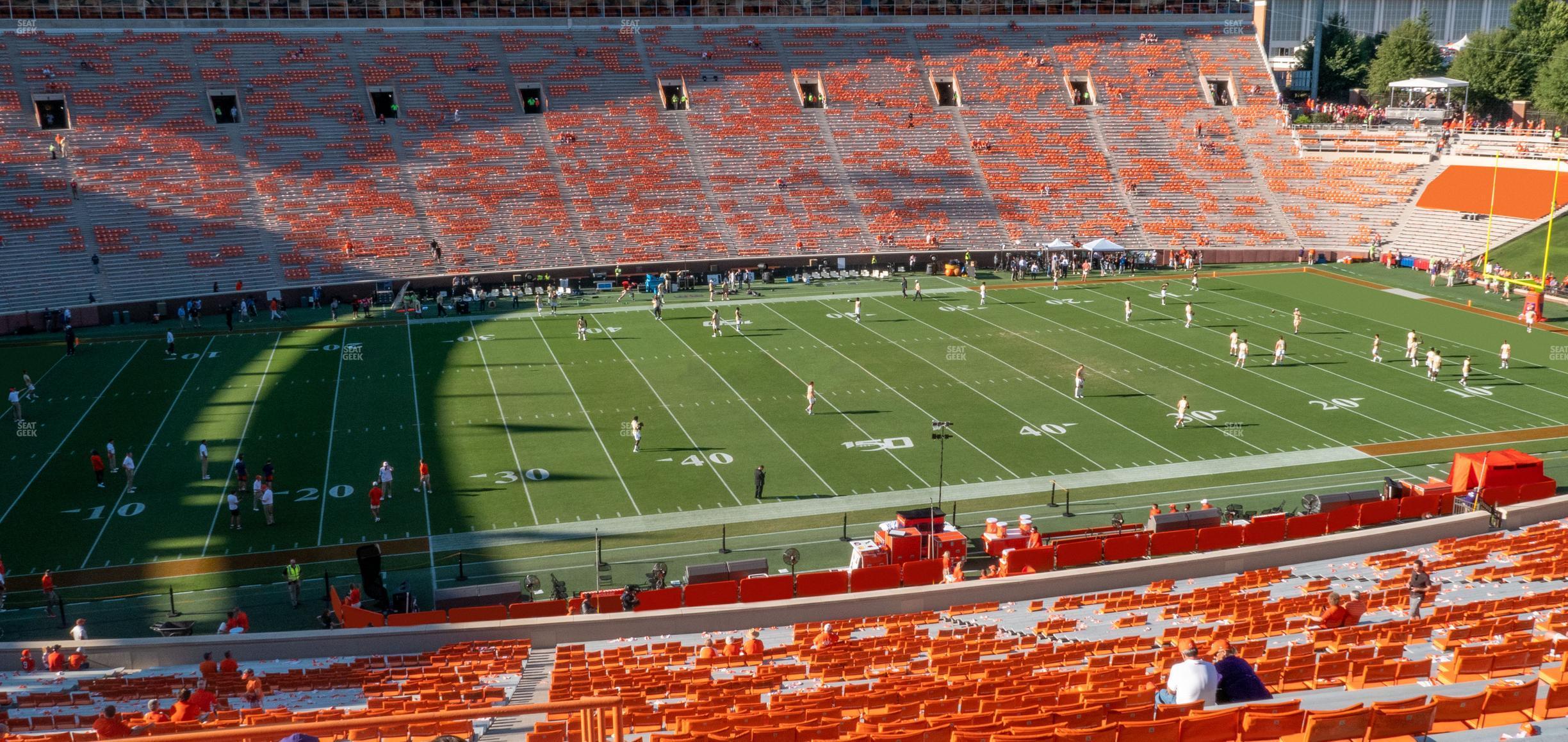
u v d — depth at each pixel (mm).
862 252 77125
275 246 68875
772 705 17672
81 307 62062
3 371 52531
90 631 29016
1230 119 90312
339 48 80188
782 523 35906
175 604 30625
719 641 25891
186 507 36875
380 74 79688
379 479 39406
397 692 21734
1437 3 169250
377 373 52406
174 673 24797
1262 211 83312
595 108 81625
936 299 68312
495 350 56562
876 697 17688
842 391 49375
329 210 71500
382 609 30297
